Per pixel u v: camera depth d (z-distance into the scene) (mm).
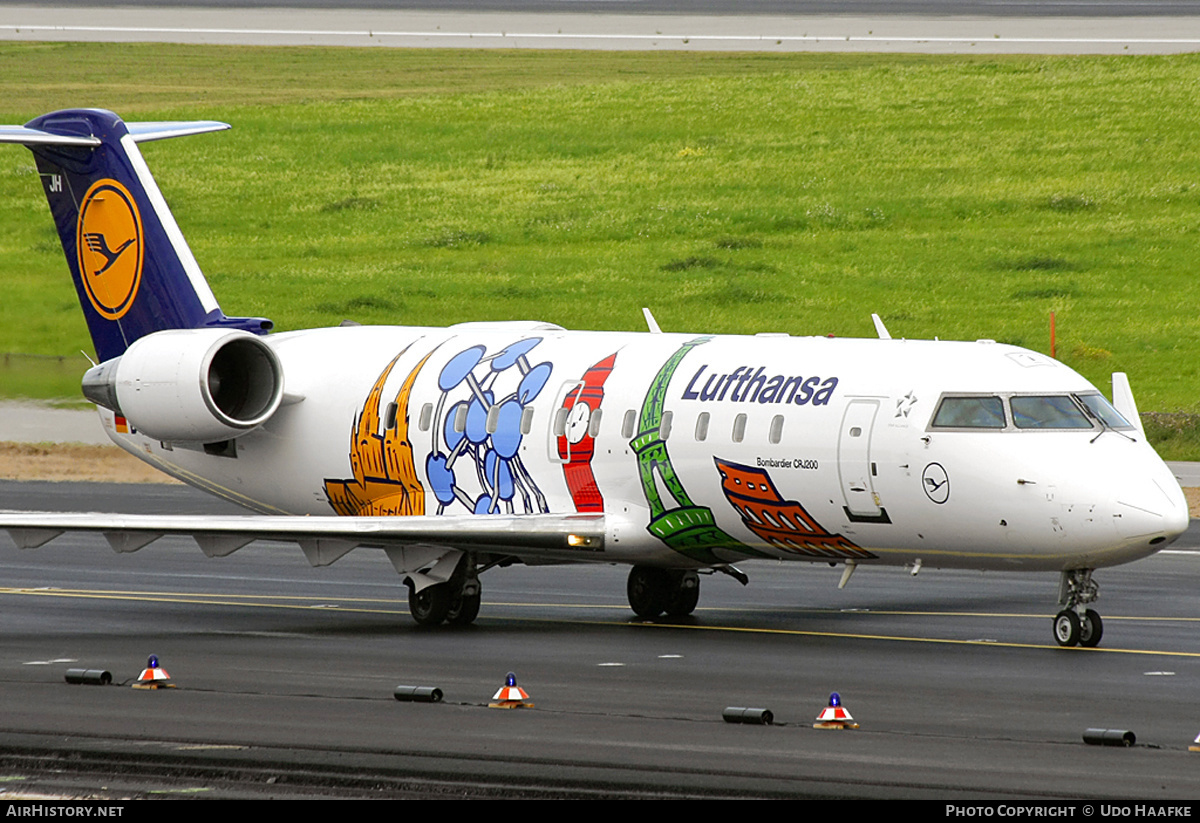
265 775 48844
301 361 99500
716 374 83312
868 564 81938
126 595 99500
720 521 82125
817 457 77812
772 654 74562
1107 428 74500
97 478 162000
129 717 58219
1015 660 72188
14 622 87625
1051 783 47281
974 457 73625
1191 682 65812
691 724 56500
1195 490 142125
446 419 91750
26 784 48156
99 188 101000
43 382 198875
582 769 49312
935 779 47812
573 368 89125
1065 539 72062
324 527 81625
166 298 100062
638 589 89875
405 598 98812
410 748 52406
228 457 100812
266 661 72812
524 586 104125
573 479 86688
